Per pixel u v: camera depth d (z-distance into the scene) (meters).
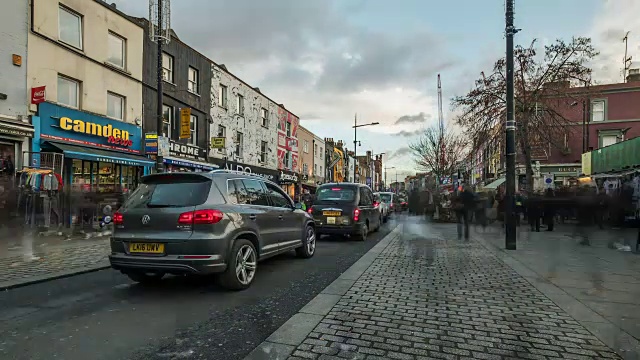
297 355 3.21
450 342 3.52
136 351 3.32
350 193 11.22
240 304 4.74
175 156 18.44
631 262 7.28
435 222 17.03
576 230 12.05
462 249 9.06
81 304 4.70
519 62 18.05
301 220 7.79
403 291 5.26
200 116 21.12
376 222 13.28
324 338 3.58
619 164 17.31
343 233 10.88
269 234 6.36
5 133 10.55
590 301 4.76
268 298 5.02
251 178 6.45
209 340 3.57
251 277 5.66
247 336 3.68
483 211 13.97
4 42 10.77
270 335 3.66
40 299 4.90
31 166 10.88
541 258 7.75
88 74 13.73
